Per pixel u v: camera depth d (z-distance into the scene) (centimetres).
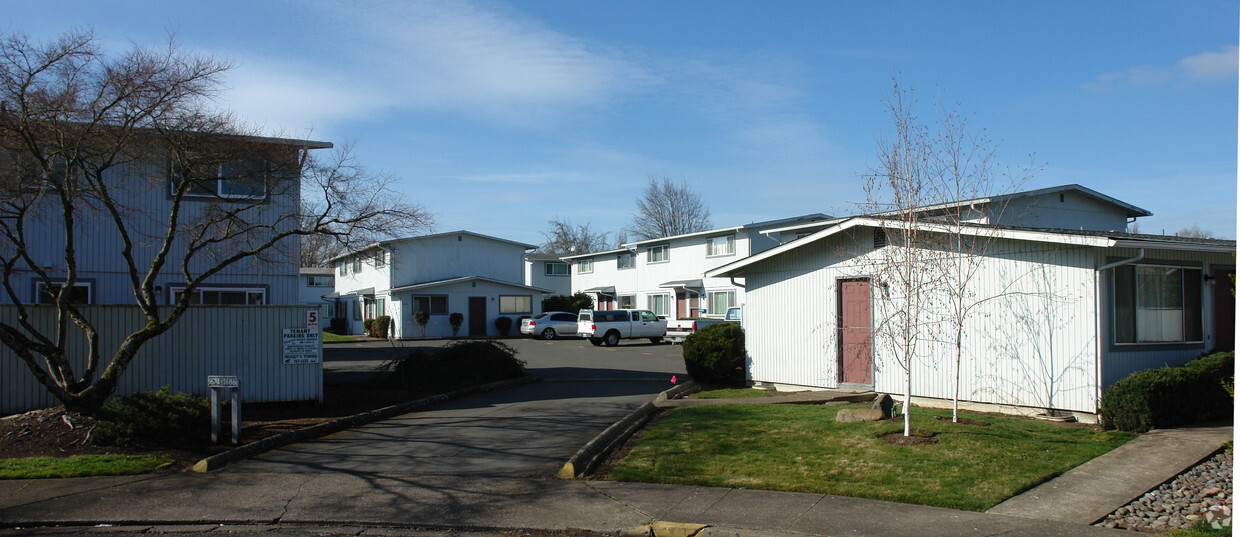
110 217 1800
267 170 1391
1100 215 2517
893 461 932
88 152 1202
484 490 867
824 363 1545
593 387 1772
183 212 1892
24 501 823
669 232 6819
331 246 1662
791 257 1633
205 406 1121
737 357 1817
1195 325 1324
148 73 1170
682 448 1036
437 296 4259
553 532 741
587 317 3531
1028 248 1251
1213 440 1000
